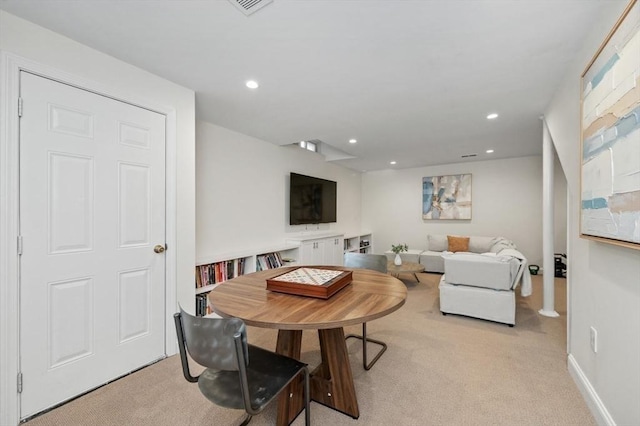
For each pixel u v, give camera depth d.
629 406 1.22
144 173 2.07
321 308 1.30
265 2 1.38
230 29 1.60
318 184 5.02
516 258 3.01
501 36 1.64
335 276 1.71
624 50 1.12
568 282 2.06
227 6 1.42
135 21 1.53
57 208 1.65
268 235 4.06
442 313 3.17
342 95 2.46
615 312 1.34
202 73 2.10
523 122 3.16
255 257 3.46
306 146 5.02
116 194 1.92
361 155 5.00
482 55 1.83
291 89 2.36
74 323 1.72
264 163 4.00
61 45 1.66
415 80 2.19
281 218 4.32
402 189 6.43
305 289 1.48
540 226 5.11
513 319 2.78
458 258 3.07
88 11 1.46
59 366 1.66
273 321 1.15
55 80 1.64
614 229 1.21
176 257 2.26
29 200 1.55
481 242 5.21
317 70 2.04
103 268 1.85
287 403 1.47
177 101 2.27
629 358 1.21
